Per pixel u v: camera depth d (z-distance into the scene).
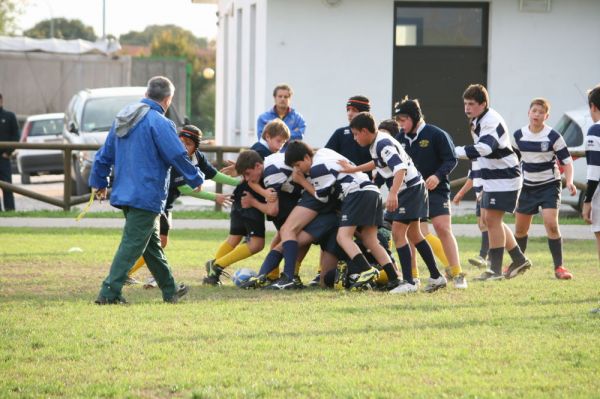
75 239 43.31
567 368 18.44
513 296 27.16
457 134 62.22
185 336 21.25
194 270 33.72
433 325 22.56
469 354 19.53
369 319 23.33
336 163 28.47
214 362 18.91
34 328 22.06
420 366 18.58
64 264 34.59
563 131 56.25
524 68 61.56
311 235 29.16
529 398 16.41
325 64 60.84
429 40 61.81
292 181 29.59
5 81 97.75
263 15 61.50
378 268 29.58
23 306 25.08
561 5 61.31
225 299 26.69
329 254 29.42
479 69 62.06
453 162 29.11
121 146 25.36
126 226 25.52
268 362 18.88
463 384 17.28
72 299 26.52
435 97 62.06
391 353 19.64
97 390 16.98
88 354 19.62
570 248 41.75
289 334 21.50
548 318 23.44
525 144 32.28
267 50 60.62
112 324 22.55
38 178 95.69
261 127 39.59
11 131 58.16
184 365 18.72
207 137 140.12
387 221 28.92
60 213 55.53
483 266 34.56
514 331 21.80
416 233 28.47
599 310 24.12
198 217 54.88
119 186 25.30
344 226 28.23
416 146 29.36
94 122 69.38
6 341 20.69
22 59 97.81
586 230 49.34
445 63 61.91
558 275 31.39
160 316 23.66
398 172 27.03
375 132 27.59
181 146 25.23
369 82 61.00
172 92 25.88
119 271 25.53
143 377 17.84
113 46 101.56
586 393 16.78
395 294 27.62
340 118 61.09
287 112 39.78
